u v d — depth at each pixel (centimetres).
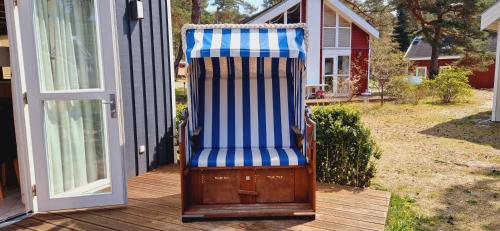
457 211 351
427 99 1284
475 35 1647
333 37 1433
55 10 316
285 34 322
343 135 400
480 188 417
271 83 390
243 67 386
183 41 317
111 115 327
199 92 385
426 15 1819
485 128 780
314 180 305
